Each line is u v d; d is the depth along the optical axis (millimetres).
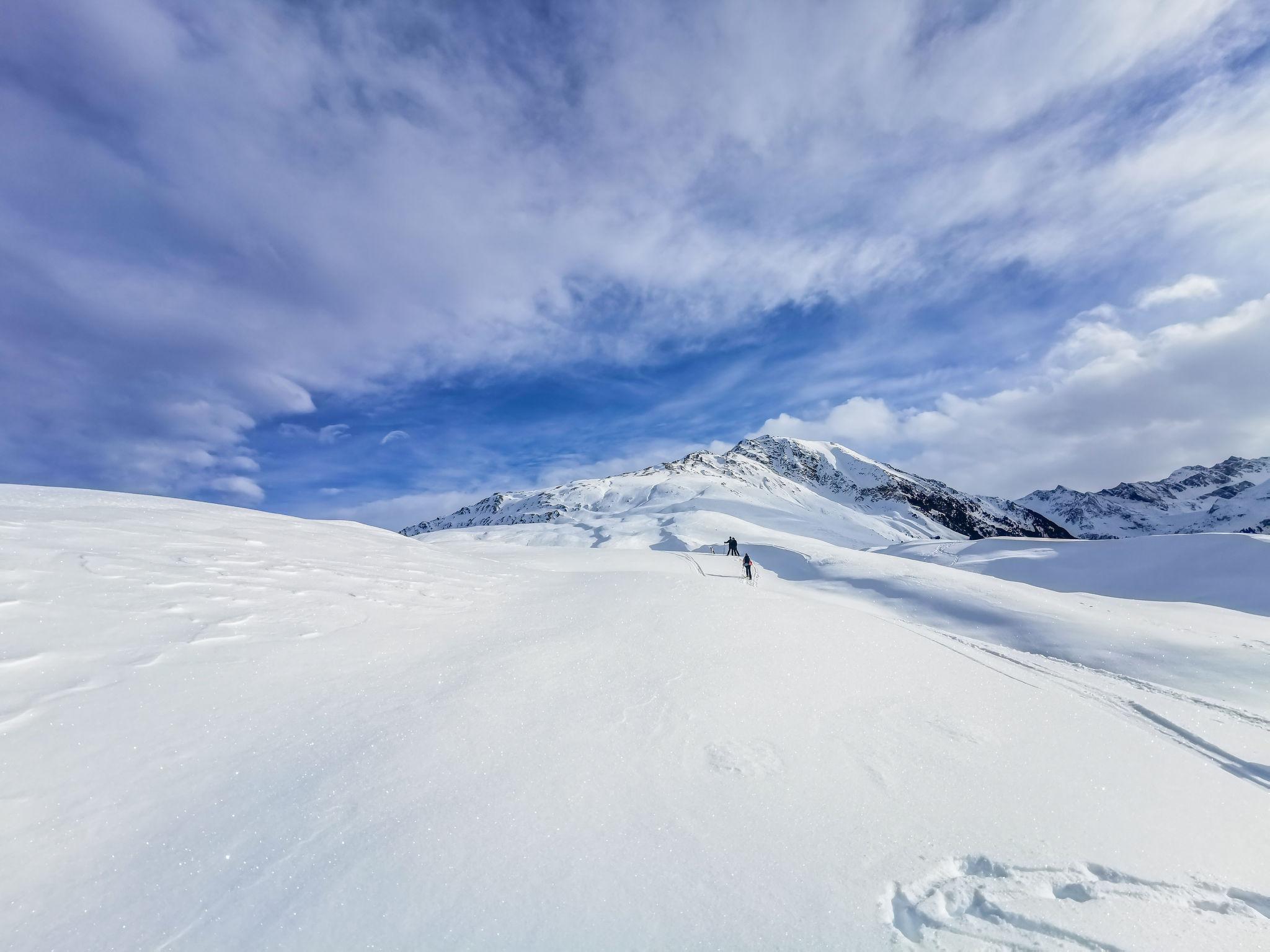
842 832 5898
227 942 4207
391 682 8359
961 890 5215
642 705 8328
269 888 4680
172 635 8047
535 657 9852
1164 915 5098
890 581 28547
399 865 4953
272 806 5586
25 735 5711
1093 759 8195
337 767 6227
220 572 10641
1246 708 13258
